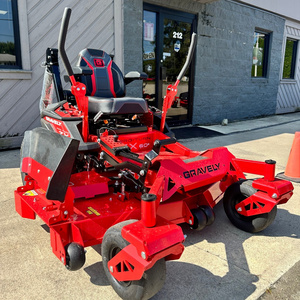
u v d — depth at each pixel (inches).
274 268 101.7
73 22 247.1
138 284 78.5
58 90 165.0
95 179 122.4
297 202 154.3
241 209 120.5
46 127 146.8
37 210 104.3
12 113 235.3
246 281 94.9
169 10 301.9
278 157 233.0
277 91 473.1
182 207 114.0
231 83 381.4
